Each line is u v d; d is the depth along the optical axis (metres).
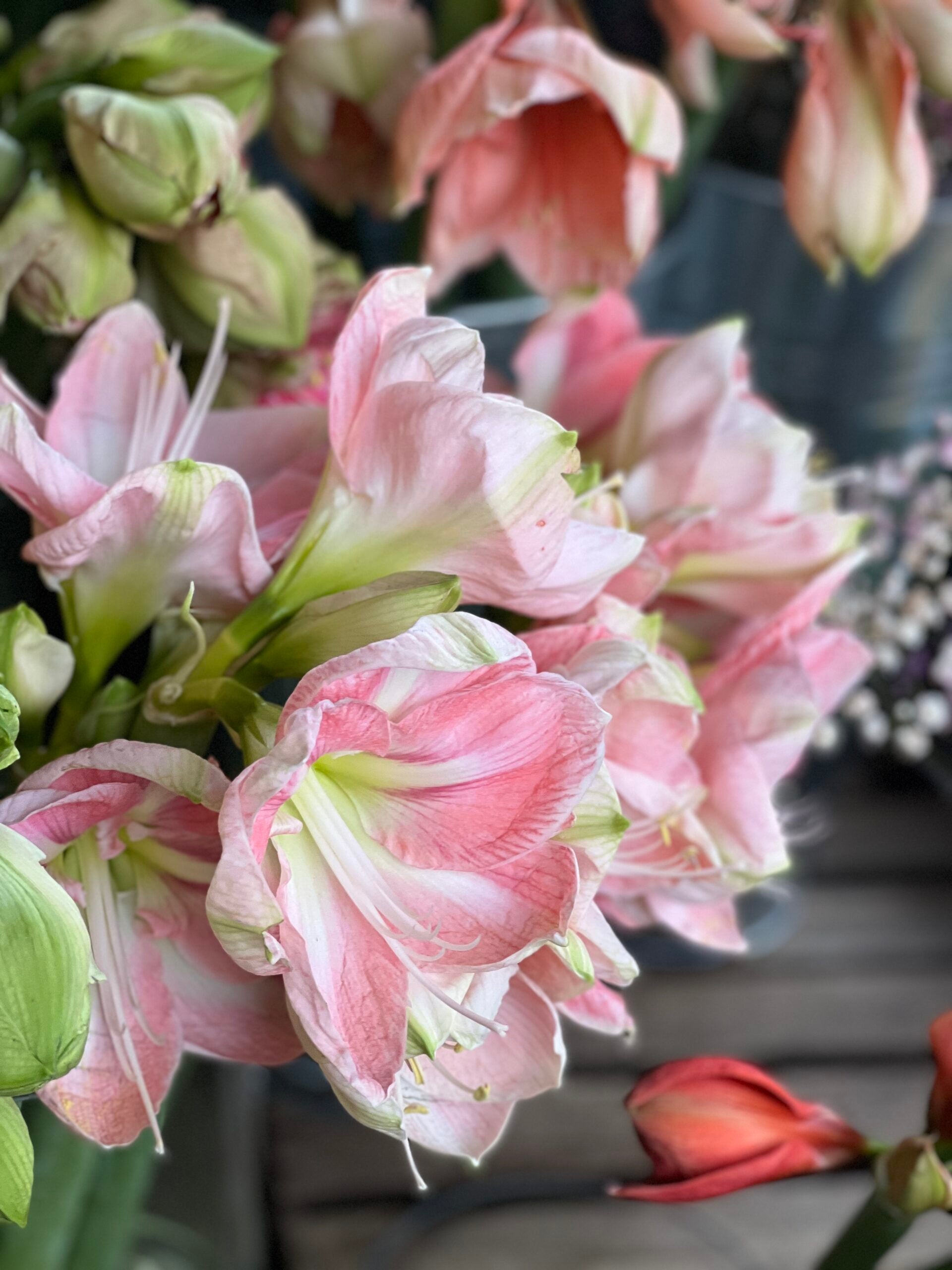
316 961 0.66
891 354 1.35
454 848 0.68
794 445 0.88
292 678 0.73
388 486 0.70
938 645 1.34
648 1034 1.42
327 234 1.23
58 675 0.73
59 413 0.78
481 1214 1.28
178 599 0.75
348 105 1.07
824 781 1.45
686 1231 1.27
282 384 0.93
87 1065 0.71
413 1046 0.66
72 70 0.88
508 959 0.66
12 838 0.64
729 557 0.87
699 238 1.38
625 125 0.91
